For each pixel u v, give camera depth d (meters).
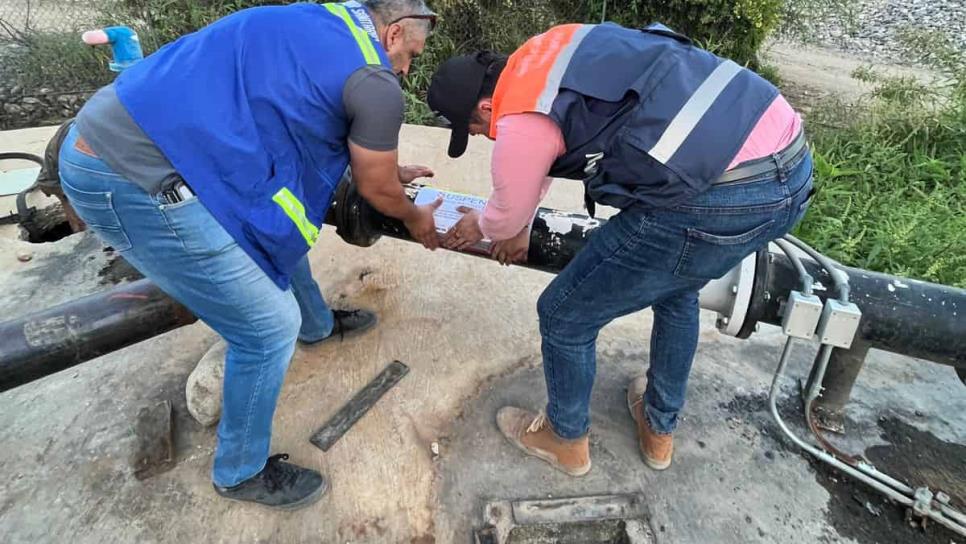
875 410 2.38
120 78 1.45
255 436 1.76
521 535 1.91
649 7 6.04
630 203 1.42
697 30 6.13
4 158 3.58
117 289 1.90
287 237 1.47
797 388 2.44
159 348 2.48
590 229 2.10
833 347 2.14
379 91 1.43
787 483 2.08
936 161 4.20
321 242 3.13
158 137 1.34
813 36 8.12
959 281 3.14
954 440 2.28
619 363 2.53
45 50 5.24
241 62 1.39
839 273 1.98
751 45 6.22
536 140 1.40
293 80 1.40
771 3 5.97
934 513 1.95
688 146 1.34
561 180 3.82
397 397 2.30
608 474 2.07
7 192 3.42
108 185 1.38
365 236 2.27
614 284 1.56
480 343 2.57
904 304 1.94
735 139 1.36
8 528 1.85
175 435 2.14
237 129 1.37
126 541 1.83
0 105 4.92
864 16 10.24
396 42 1.56
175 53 1.43
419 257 3.07
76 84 5.25
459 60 1.56
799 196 1.47
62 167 1.45
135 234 1.44
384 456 2.09
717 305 2.08
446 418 2.24
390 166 1.55
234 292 1.47
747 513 1.98
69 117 4.93
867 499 2.06
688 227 1.41
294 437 2.14
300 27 1.42
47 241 3.42
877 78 5.74
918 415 2.37
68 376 2.35
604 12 5.90
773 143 1.42
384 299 2.79
